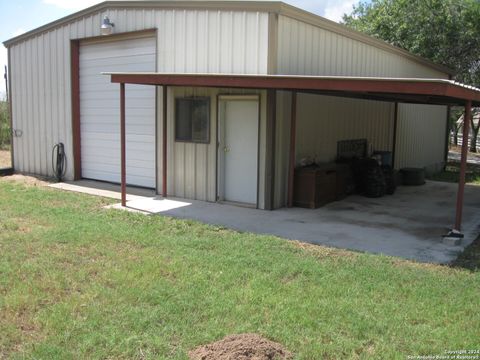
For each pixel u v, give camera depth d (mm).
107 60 11258
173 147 10086
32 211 8531
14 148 13672
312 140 10164
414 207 9852
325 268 5758
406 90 6102
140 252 6230
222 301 4699
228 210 8945
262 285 5141
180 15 9570
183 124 9922
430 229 7977
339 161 11133
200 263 5824
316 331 4168
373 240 7184
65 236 6848
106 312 4449
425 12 19672
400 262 6133
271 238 7047
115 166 11555
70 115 12047
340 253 6469
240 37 8789
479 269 5898
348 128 11625
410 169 13289
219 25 9031
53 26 12078
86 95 11891
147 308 4551
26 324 4230
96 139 11852
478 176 15695
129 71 10789
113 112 11352
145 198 9977
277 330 4148
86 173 12234
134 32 10422
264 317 4398
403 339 4074
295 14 8766
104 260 5895
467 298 4934
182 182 10055
